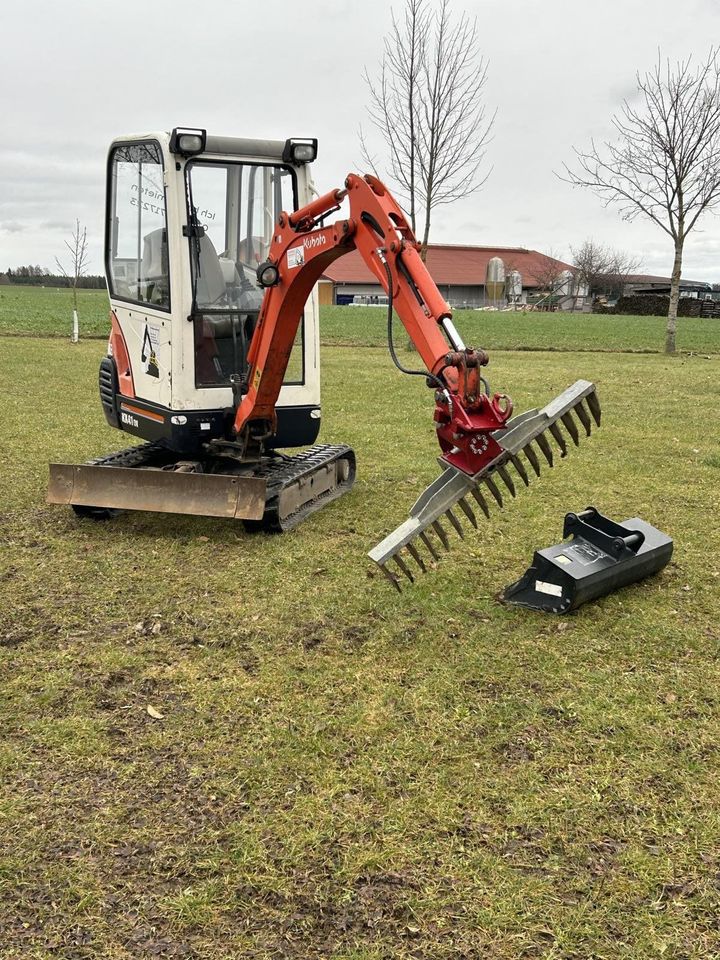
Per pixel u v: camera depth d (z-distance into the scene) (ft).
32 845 9.42
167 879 8.94
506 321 137.90
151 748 11.30
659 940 8.16
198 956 7.98
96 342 72.49
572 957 7.98
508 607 15.89
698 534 20.20
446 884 8.87
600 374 53.52
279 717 12.06
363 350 70.74
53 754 11.14
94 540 19.76
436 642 14.44
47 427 32.91
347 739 11.51
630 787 10.46
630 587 16.78
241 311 20.49
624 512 22.00
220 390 20.36
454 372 13.57
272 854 9.29
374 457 28.89
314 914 8.49
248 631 14.90
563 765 10.91
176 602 16.16
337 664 13.69
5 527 20.66
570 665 13.61
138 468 20.99
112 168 21.94
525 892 8.75
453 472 13.51
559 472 26.23
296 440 21.80
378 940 8.17
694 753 11.17
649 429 33.32
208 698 12.60
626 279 253.85
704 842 9.47
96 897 8.68
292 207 21.11
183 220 19.25
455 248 282.36
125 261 21.71
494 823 9.81
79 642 14.44
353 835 9.61
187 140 18.61
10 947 8.06
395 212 15.05
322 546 19.35
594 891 8.77
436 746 11.35
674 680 13.10
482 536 19.92
